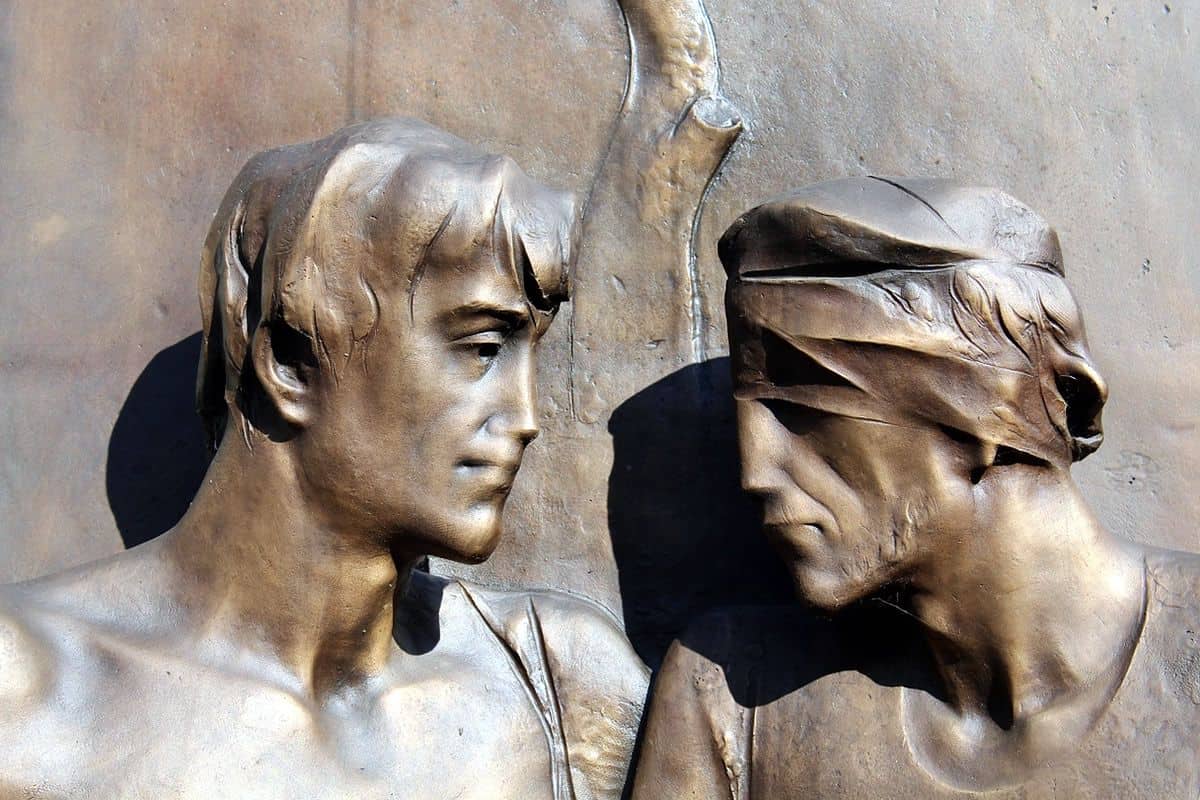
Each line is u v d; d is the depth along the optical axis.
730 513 1.80
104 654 1.54
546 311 1.59
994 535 1.55
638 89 1.89
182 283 1.90
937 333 1.51
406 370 1.54
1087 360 1.56
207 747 1.53
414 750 1.62
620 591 1.80
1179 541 1.80
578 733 1.71
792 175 1.88
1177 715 1.51
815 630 1.67
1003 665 1.56
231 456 1.58
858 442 1.54
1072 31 1.90
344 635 1.60
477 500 1.56
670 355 1.84
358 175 1.53
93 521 1.86
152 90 1.94
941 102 1.89
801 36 1.90
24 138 1.94
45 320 1.90
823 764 1.61
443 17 1.93
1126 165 1.88
